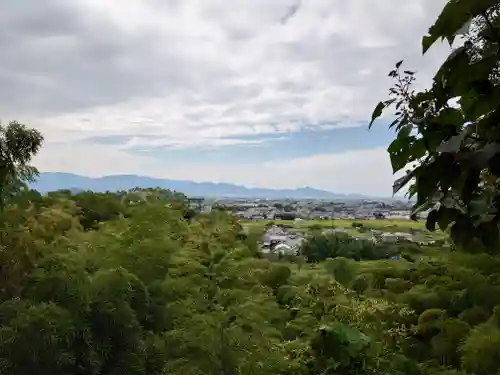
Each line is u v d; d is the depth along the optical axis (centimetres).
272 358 311
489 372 276
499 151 68
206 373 252
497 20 72
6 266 247
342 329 349
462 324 332
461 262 373
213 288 359
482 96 76
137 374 226
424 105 81
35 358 207
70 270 238
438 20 72
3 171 196
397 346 354
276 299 417
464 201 72
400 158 82
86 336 219
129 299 245
